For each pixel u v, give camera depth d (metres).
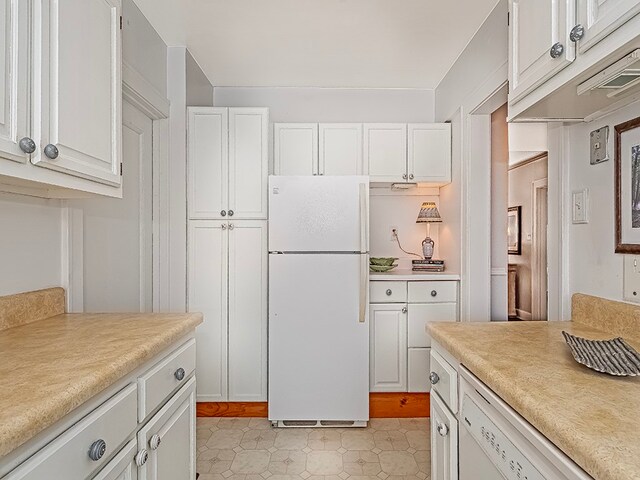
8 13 0.98
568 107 1.36
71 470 0.82
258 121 2.76
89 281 1.88
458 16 2.26
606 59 0.96
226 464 2.20
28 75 1.05
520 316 5.41
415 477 2.08
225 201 2.75
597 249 1.49
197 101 2.93
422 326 2.86
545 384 0.89
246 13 2.23
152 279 2.58
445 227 3.23
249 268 2.76
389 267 3.18
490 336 1.32
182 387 1.47
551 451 0.74
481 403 1.06
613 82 1.09
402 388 2.85
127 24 2.06
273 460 2.24
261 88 3.38
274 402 2.61
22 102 1.02
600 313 1.43
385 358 2.85
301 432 2.57
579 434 0.67
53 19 1.13
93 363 0.99
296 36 2.50
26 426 0.69
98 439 0.92
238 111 2.76
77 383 0.85
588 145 1.53
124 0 2.03
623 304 1.34
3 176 1.02
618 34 0.90
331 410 2.61
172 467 1.35
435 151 3.08
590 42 0.98
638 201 1.30
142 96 2.22
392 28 2.40
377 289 2.85
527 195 5.25
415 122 3.43
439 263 3.15
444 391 1.35
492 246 3.12
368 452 2.33
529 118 1.48
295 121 3.40
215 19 2.30
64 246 1.67
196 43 2.60
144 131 2.48
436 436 1.44
